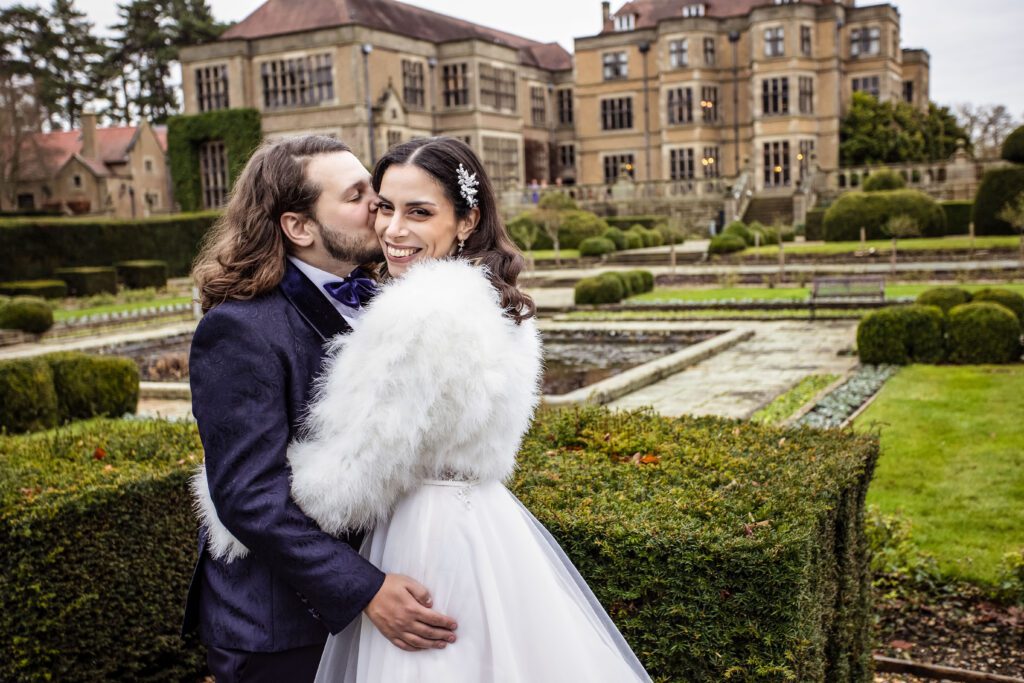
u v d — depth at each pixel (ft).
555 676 6.47
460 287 6.18
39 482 10.70
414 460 6.13
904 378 33.96
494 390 6.13
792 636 7.54
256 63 138.51
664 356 43.80
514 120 154.61
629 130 161.07
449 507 6.42
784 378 35.58
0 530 9.68
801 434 11.48
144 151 174.81
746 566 7.58
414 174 6.60
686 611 7.83
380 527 6.51
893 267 69.82
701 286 76.59
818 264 83.82
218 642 6.36
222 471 5.95
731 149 151.53
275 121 138.31
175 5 211.61
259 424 5.99
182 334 59.72
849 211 99.09
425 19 154.71
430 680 6.04
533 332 7.13
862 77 148.97
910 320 37.65
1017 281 65.57
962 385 31.58
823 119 144.15
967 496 18.63
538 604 6.61
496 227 7.08
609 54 160.97
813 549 8.09
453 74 146.72
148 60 215.72
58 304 85.10
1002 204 91.25
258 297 6.44
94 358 29.99
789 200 128.16
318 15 137.18
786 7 140.26
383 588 5.99
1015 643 12.96
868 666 11.28
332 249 6.81
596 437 11.21
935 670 12.16
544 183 157.07
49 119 205.46
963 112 206.08
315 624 6.32
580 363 43.32
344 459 5.93
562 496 9.00
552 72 175.22
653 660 8.00
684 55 149.18
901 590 14.55
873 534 15.25
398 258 6.72
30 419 26.81
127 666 10.98
